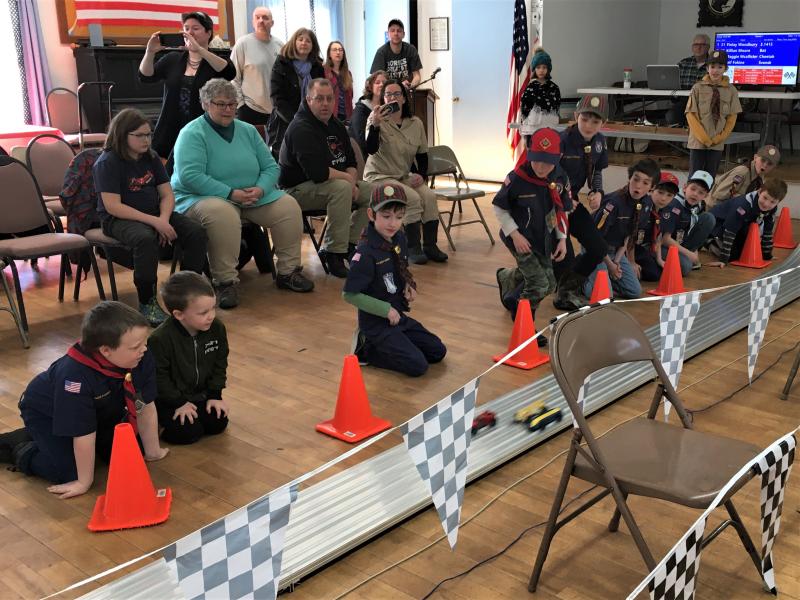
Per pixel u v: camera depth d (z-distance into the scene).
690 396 3.43
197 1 8.90
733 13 10.10
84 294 4.93
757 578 2.19
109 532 2.39
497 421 3.05
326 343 4.01
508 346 3.92
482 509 2.56
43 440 2.61
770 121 8.85
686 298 2.55
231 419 3.16
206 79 5.53
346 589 2.16
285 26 9.63
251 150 4.91
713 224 5.52
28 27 7.84
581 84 9.64
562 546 2.35
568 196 4.20
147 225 4.36
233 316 4.48
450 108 10.10
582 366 2.09
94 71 8.01
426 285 5.07
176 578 1.44
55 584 2.14
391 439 2.96
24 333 3.99
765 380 3.60
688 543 1.59
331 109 5.20
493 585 2.17
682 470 1.98
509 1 8.59
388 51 8.00
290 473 2.73
